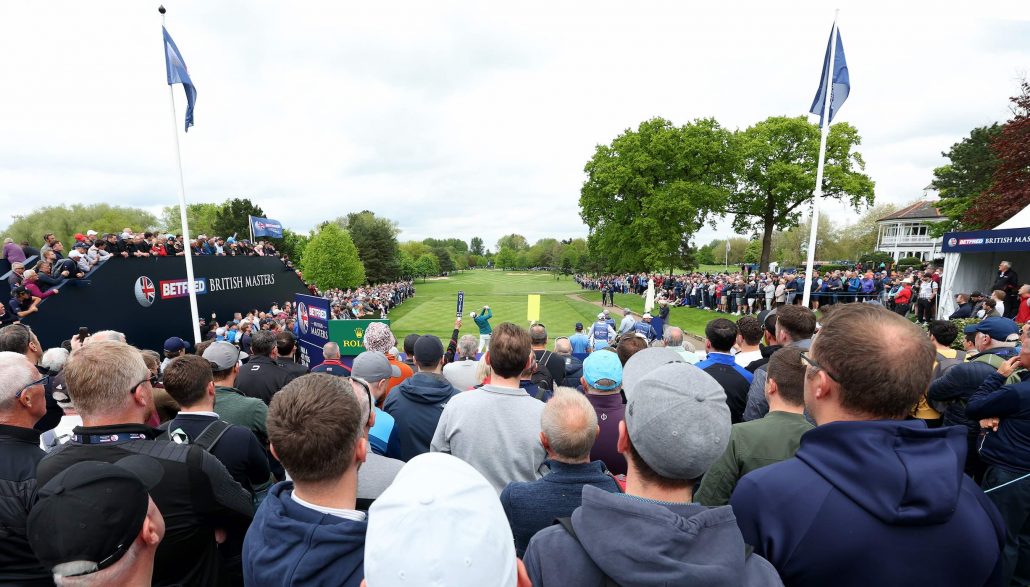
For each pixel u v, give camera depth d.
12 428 2.09
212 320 16.14
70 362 2.01
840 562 1.27
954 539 1.24
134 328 12.88
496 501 1.24
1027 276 15.01
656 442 1.35
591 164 42.34
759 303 23.56
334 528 1.37
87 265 11.50
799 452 1.47
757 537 1.42
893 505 1.23
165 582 1.92
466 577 1.06
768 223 42.31
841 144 37.47
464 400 2.76
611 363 2.96
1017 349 4.23
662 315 16.23
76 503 1.24
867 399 1.38
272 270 21.59
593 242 44.91
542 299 39.44
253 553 1.42
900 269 41.69
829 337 1.49
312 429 1.44
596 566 1.23
